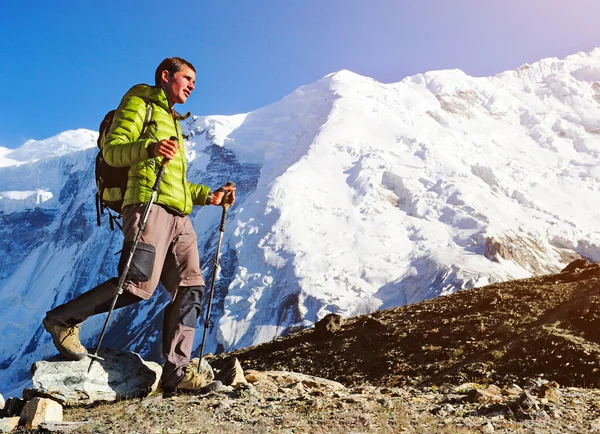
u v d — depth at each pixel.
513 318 29.89
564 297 30.72
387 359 30.02
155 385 7.86
